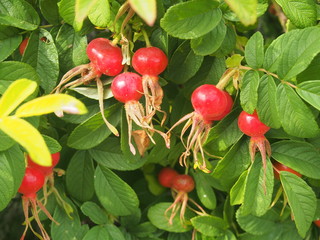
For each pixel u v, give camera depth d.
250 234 0.44
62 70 0.39
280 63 0.34
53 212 0.43
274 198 0.43
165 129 0.42
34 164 0.39
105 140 0.42
